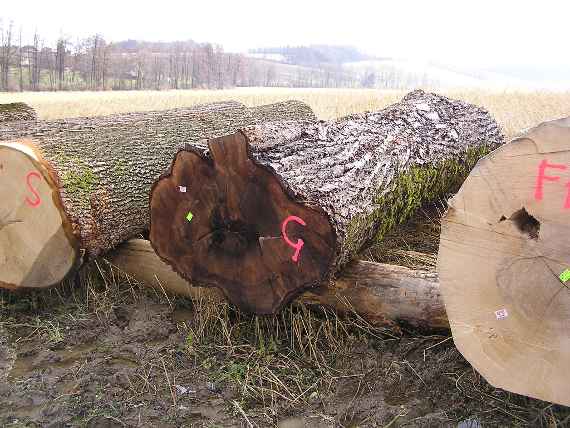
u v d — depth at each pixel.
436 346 3.46
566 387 2.50
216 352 3.61
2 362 3.62
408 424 2.92
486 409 2.96
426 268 4.08
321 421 3.02
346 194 3.53
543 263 2.49
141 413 3.11
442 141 5.32
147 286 4.36
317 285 3.25
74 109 21.45
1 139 4.99
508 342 2.61
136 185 4.66
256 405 3.20
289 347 3.60
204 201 3.49
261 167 3.26
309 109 8.15
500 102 21.33
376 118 5.12
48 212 3.99
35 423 3.04
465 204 2.63
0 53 60.25
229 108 7.25
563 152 2.38
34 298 4.32
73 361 3.64
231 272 3.49
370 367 3.37
